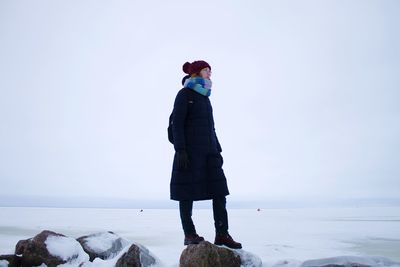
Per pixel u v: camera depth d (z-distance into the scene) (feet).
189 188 9.10
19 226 27.91
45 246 9.37
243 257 8.67
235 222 34.35
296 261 8.72
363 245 17.13
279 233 23.02
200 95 9.78
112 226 28.91
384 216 44.65
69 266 9.11
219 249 8.23
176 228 27.22
